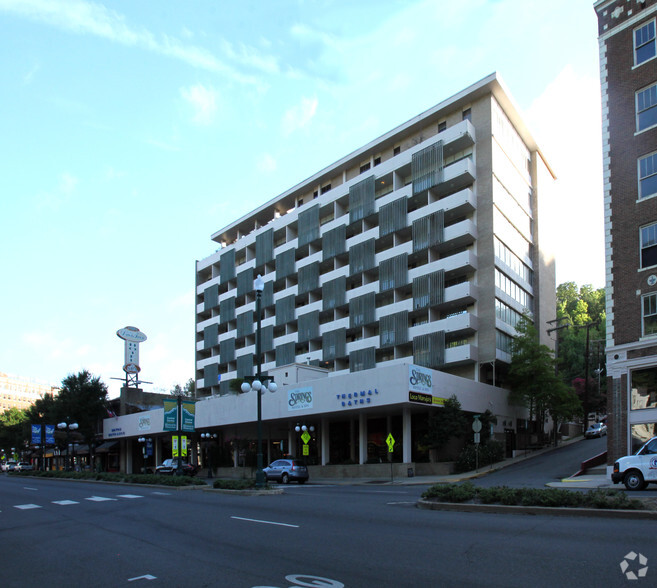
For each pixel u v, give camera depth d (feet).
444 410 124.98
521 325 153.28
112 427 220.02
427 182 165.37
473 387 141.18
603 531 33.24
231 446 183.42
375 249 183.83
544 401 149.38
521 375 149.79
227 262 244.83
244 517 47.03
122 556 32.42
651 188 81.97
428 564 26.61
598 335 240.53
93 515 53.88
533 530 34.53
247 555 30.81
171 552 32.83
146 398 230.27
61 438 224.12
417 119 177.99
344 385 131.13
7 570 30.09
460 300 153.99
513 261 170.91
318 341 198.08
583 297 295.89
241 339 232.32
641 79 85.35
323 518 44.57
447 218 166.61
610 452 81.20
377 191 188.96
